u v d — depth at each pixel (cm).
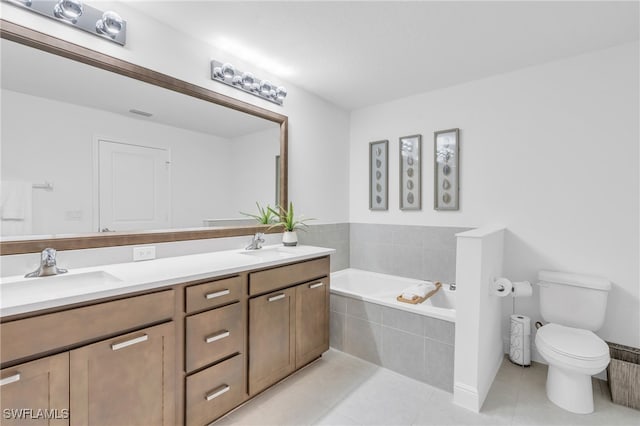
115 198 174
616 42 206
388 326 230
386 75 261
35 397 106
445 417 176
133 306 130
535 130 242
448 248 286
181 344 148
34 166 146
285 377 209
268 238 262
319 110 310
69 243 154
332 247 329
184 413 150
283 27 193
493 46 214
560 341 188
